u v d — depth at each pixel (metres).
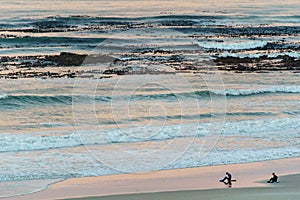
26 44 88.94
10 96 57.66
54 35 94.38
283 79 72.12
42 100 57.44
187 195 33.09
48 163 39.12
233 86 66.81
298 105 59.91
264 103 60.19
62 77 67.19
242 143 44.66
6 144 43.16
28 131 47.69
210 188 34.31
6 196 33.09
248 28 111.44
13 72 69.75
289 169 38.75
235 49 90.94
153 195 33.06
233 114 54.25
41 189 34.31
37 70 71.12
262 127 49.81
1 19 112.31
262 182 35.69
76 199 32.47
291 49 92.00
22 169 37.91
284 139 46.56
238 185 34.94
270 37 102.19
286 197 32.75
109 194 33.22
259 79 71.31
